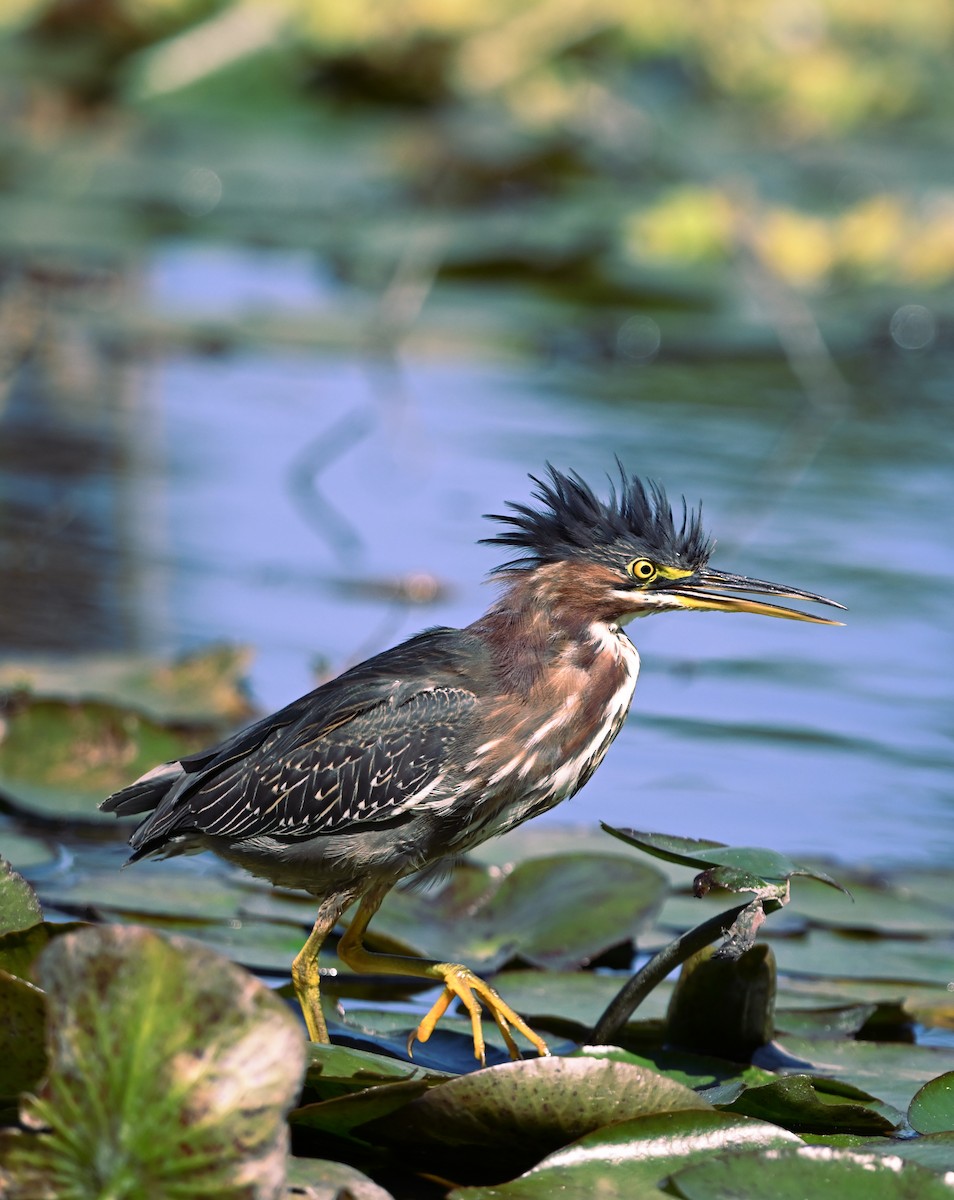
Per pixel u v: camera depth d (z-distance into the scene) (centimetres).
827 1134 690
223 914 900
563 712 852
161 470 1669
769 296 2192
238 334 1986
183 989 533
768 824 1068
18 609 1312
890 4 2864
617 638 884
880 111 2823
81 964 534
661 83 2717
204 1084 530
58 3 2708
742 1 2747
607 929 881
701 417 1894
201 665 1191
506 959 866
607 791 1117
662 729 1222
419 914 923
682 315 2225
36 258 2147
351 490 1639
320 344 2005
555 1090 632
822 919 933
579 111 2462
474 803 845
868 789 1127
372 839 832
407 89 2659
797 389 2050
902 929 923
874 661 1340
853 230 2241
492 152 2455
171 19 2728
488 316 2169
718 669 1338
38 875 934
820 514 1589
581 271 2252
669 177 2495
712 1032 778
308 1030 772
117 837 1015
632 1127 629
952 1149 643
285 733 843
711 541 893
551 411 1894
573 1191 606
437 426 1811
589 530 870
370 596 1405
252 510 1573
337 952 857
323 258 2353
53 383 1911
